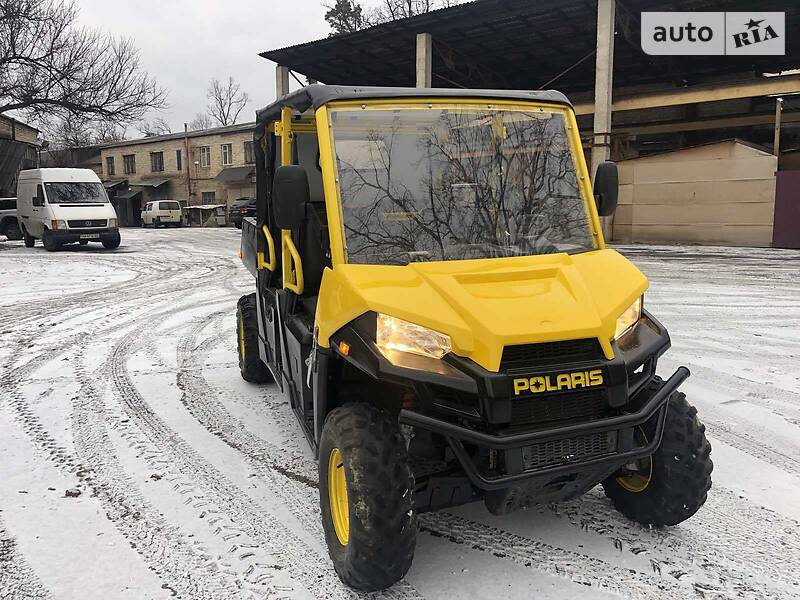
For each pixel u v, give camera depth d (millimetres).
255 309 6184
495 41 23953
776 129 19547
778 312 9469
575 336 2773
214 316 9961
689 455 3225
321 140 3307
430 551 3311
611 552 3279
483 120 3561
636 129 25359
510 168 3559
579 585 3008
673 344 7637
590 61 26531
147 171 50969
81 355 7566
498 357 2668
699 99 20625
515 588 2990
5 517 3701
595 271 3250
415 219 3316
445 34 23125
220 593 2988
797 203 18938
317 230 3740
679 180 20891
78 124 29641
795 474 4176
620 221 22188
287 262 4109
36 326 9242
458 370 2707
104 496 3963
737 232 20062
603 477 3021
